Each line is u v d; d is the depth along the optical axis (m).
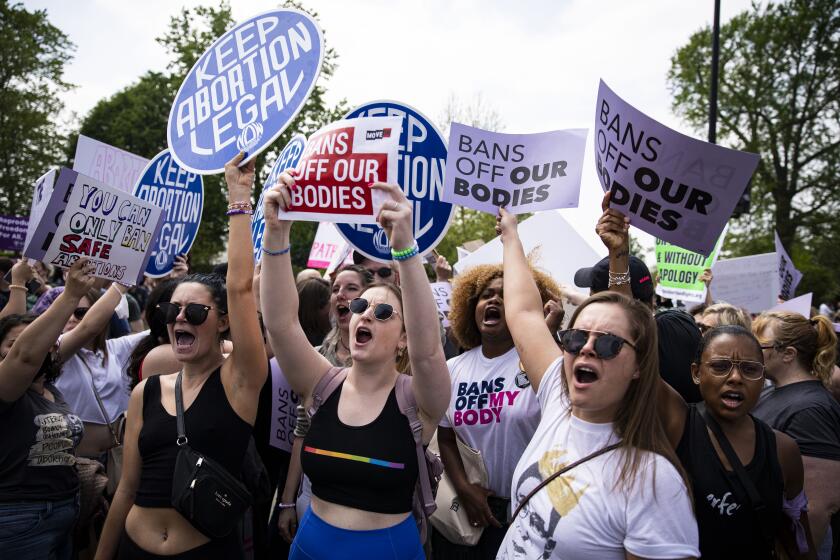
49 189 3.12
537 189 3.00
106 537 2.66
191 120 3.15
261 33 2.96
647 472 1.79
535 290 2.59
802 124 28.62
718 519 2.16
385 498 2.31
